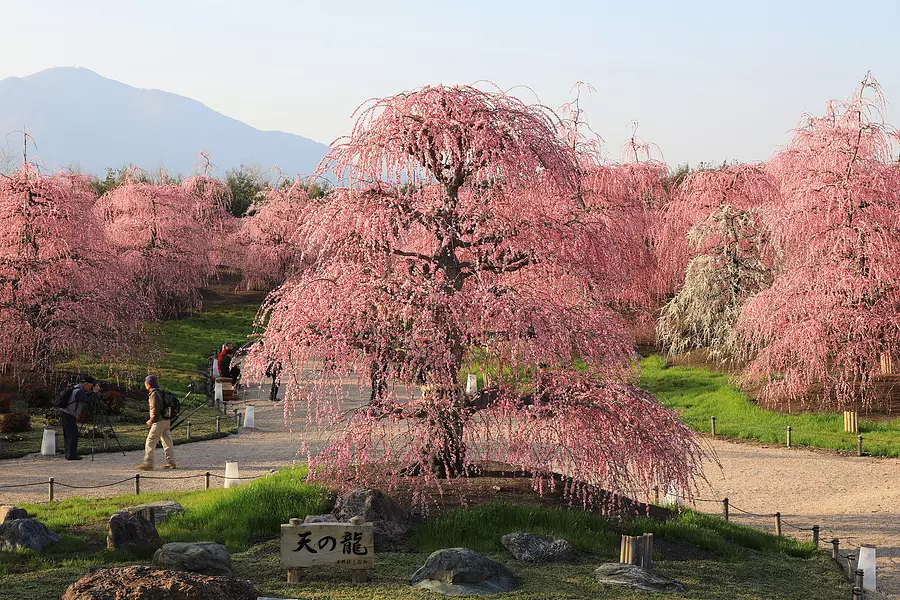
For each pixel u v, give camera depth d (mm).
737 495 17844
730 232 34250
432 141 13750
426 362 12258
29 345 28688
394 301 12852
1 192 30281
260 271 58469
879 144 26375
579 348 13078
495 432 13695
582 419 12875
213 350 41062
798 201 26359
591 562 10734
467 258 14891
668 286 37906
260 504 12445
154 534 10914
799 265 26859
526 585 9492
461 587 9156
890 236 25672
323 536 9430
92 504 14711
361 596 8859
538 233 14156
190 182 61875
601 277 15383
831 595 10625
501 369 13305
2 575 9438
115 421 25516
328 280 13211
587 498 13656
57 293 29312
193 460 20641
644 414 12984
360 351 12812
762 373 28297
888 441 22922
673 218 36469
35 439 22906
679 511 14531
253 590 7953
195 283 52781
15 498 16078
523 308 12523
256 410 29688
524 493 13617
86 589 7332
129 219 49406
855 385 27875
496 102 13945
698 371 32875
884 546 13844
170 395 19719
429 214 13656
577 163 15047
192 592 7277
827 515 16109
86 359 33594
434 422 12828
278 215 58000
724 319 33156
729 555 12070
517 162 13297
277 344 12867
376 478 13453
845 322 25484
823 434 24062
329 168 13906
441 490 12422
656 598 9273
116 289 31266
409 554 10805
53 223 30422
